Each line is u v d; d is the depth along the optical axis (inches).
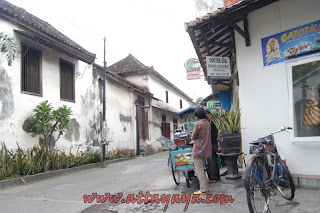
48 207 208.2
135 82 909.8
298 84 215.6
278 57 233.6
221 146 237.5
